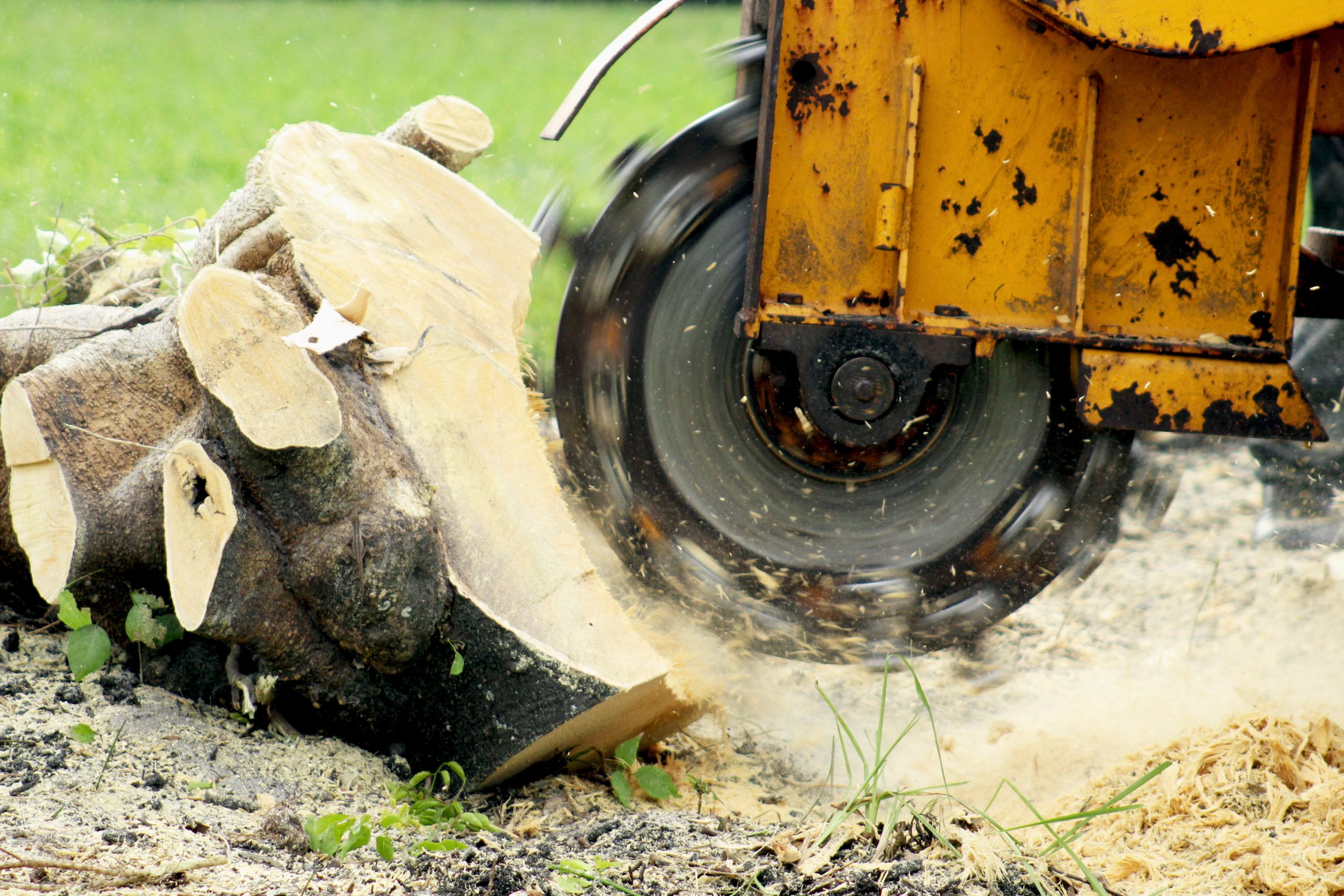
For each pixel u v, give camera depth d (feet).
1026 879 21.50
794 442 31.01
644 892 20.52
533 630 24.50
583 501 32.14
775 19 26.43
